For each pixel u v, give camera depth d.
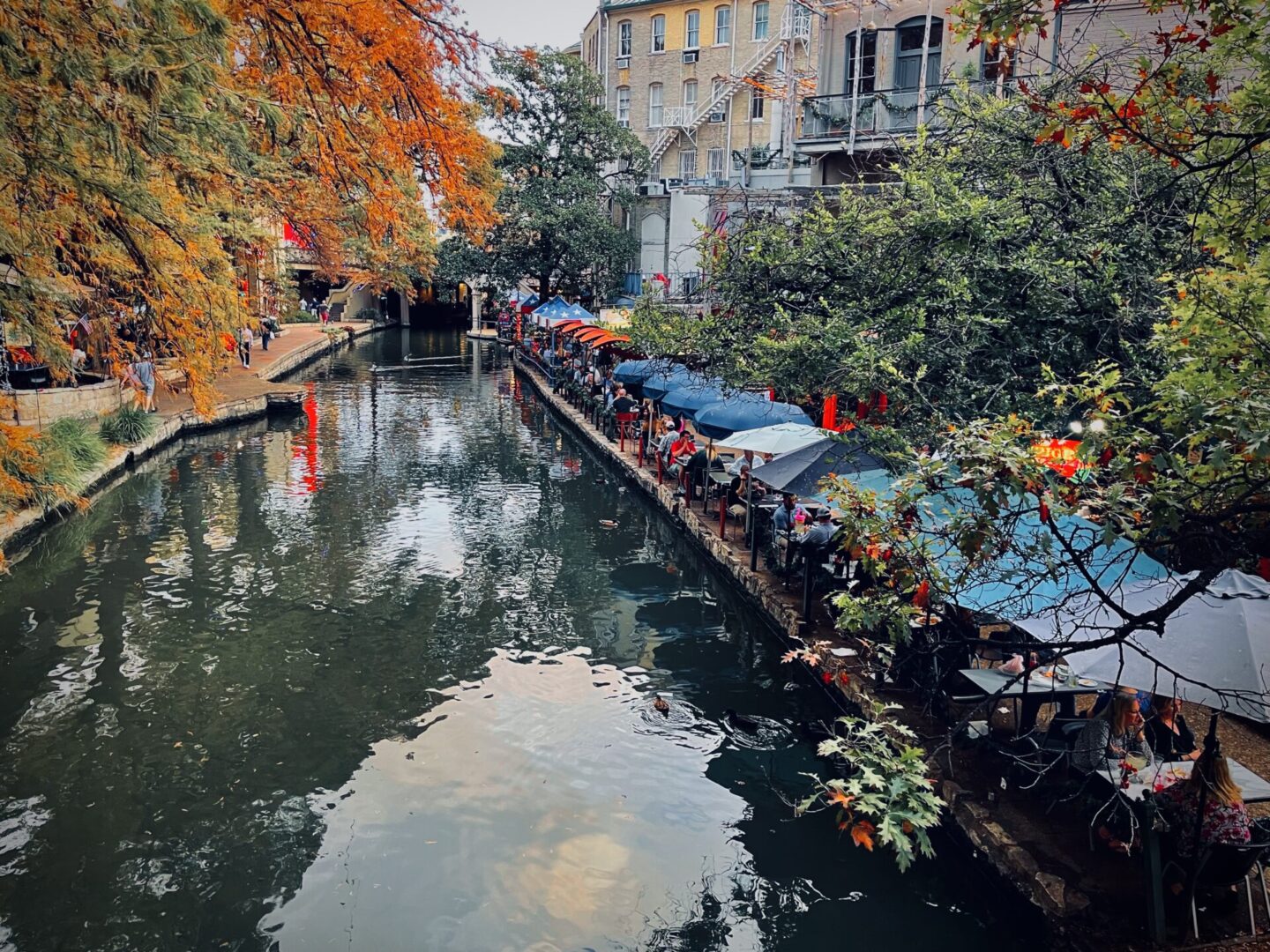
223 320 10.87
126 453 21.08
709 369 16.33
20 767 8.98
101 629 12.41
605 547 16.67
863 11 23.27
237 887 7.28
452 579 14.74
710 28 44.97
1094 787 6.90
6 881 7.31
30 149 8.08
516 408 33.12
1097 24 15.80
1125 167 10.06
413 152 11.46
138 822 8.11
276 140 10.89
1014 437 5.80
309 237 24.27
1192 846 5.77
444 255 43.25
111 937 6.71
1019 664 8.12
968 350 9.36
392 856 7.67
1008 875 6.61
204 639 12.16
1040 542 5.61
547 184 42.09
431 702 10.47
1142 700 7.63
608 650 12.01
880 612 7.64
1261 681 5.52
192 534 16.95
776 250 12.09
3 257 8.95
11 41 7.19
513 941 6.68
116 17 8.10
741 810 8.38
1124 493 5.54
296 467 22.89
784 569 12.78
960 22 5.89
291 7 9.95
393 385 38.34
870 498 6.85
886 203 12.44
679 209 38.25
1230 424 4.88
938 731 8.48
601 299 44.19
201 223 12.28
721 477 16.75
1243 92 5.99
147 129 8.45
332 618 12.98
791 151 31.59
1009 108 11.38
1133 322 8.95
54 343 9.58
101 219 9.48
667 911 7.03
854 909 7.05
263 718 10.04
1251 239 6.35
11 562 14.94
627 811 8.34
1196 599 6.06
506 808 8.37
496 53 11.00
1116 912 5.98
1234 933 5.77
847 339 10.10
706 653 11.90
